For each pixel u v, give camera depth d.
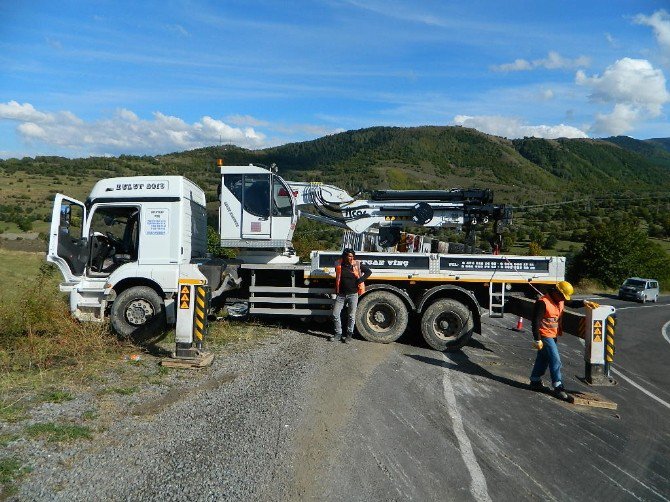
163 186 9.52
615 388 8.88
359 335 10.56
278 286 10.54
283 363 7.98
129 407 5.79
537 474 5.01
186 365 7.43
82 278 9.49
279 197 10.33
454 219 11.16
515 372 9.01
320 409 6.13
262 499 4.09
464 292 10.10
